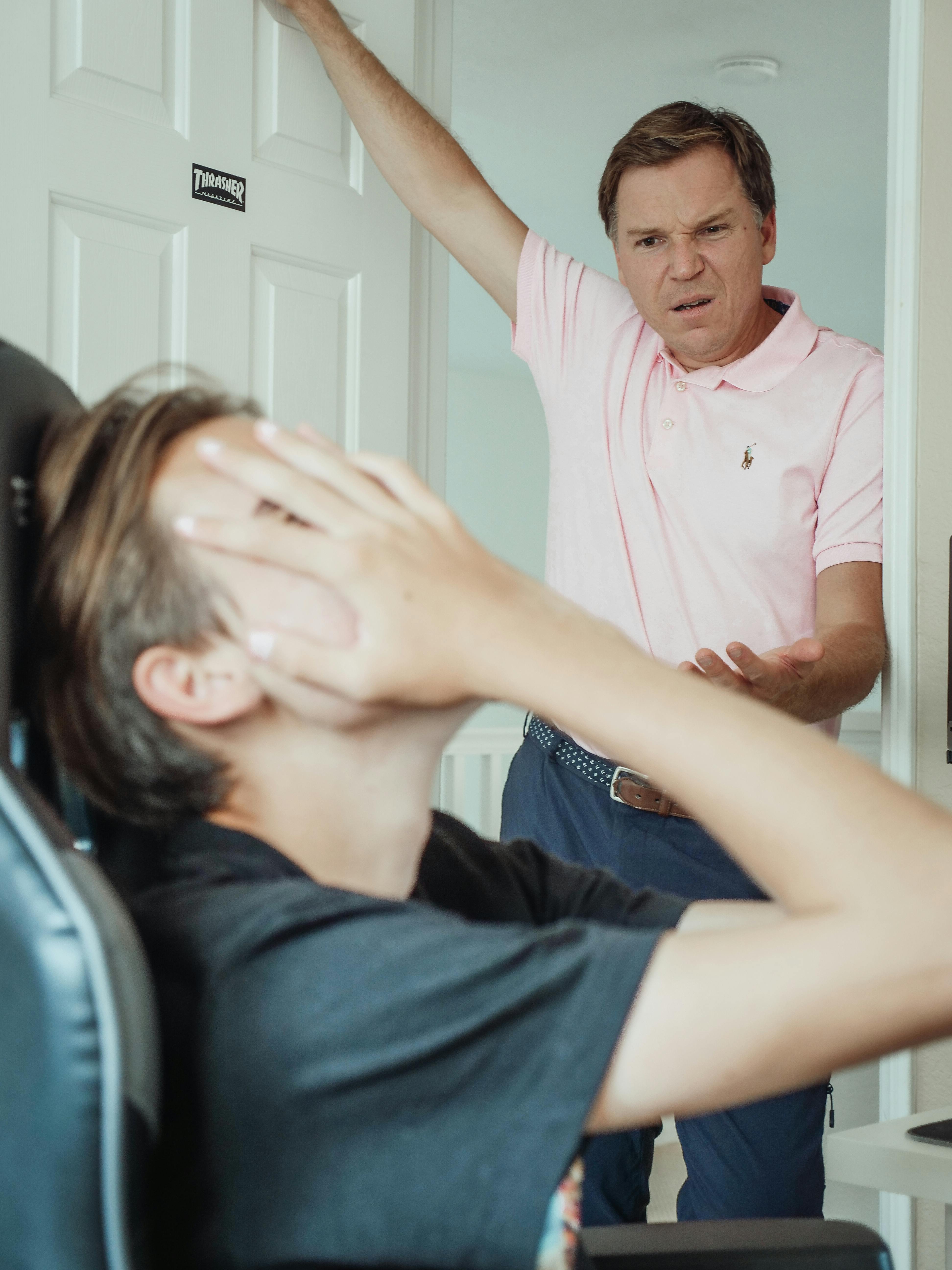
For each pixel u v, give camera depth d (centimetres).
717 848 165
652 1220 244
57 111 165
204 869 54
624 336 188
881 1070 191
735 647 129
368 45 205
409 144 196
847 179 498
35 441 60
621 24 372
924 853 46
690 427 179
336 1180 47
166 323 179
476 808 368
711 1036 45
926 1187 104
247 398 64
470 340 774
